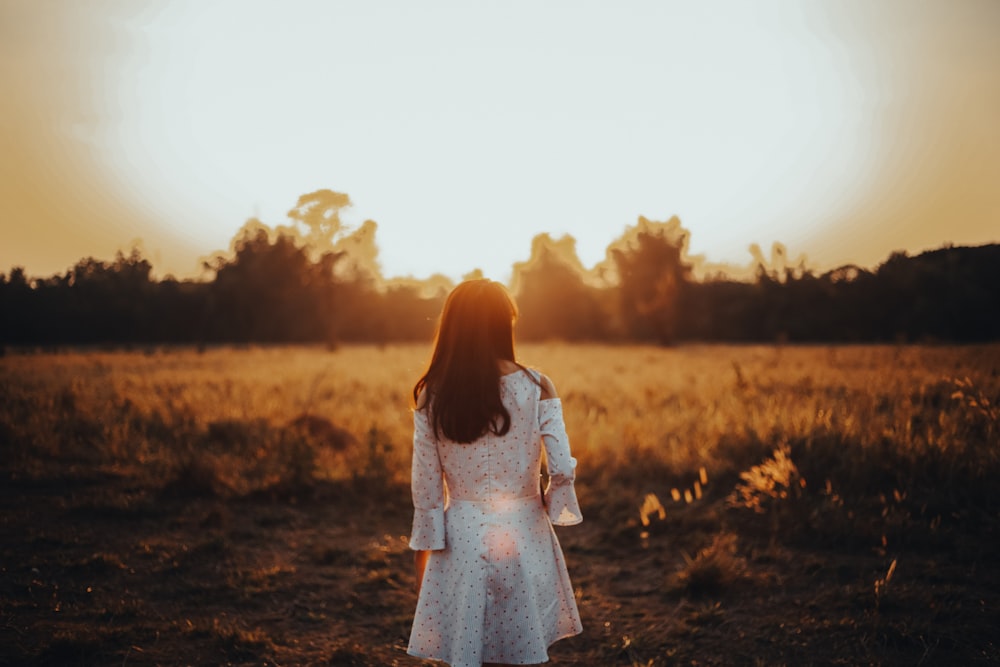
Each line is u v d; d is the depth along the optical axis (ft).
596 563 16.76
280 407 37.68
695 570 14.82
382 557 16.78
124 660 11.36
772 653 11.94
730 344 150.20
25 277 116.98
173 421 32.50
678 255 163.73
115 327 130.41
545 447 8.06
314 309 147.64
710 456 24.38
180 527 18.89
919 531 17.04
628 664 11.81
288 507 21.16
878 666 11.28
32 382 44.27
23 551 16.48
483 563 7.91
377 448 25.05
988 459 19.27
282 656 11.83
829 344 108.47
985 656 11.45
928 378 31.76
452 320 8.20
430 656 8.05
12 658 11.23
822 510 18.58
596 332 183.52
